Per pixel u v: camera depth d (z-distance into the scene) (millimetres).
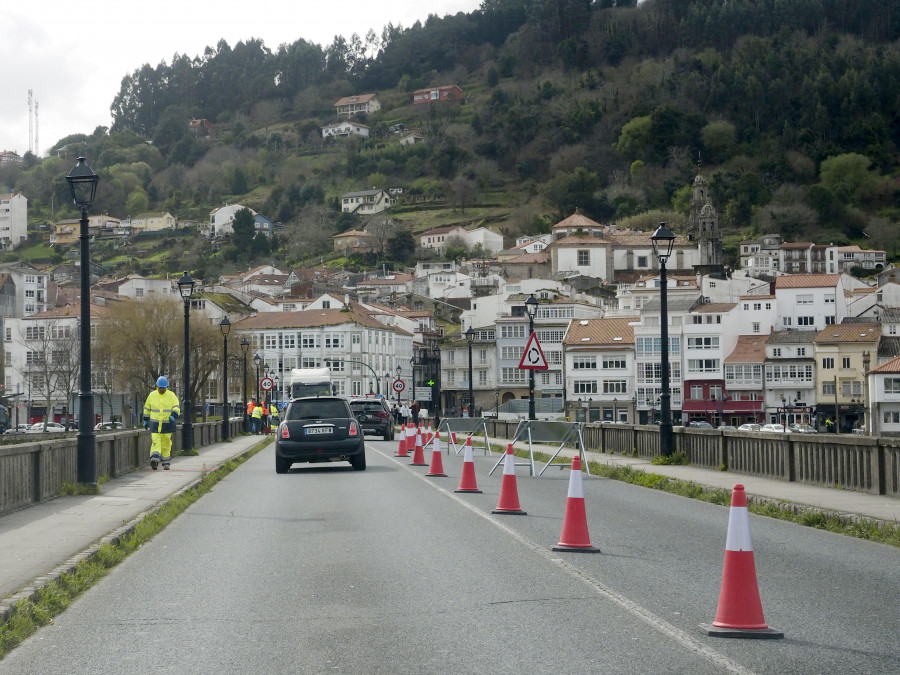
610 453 32719
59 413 117312
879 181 198375
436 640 7840
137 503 17469
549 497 19484
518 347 122688
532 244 177125
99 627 8602
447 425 36656
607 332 111562
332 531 14445
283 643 7891
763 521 15867
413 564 11414
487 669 6973
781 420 103500
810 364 103125
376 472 26859
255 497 20078
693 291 120938
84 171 19641
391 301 160875
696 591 9711
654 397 108125
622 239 160125
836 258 166250
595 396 110188
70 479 19625
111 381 97688
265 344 126062
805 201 190625
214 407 118125
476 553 12156
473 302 130500
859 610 8875
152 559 12289
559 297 125750
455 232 195125
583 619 8477
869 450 17562
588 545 12336
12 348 121375
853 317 111938
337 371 124125
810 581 10359
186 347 35094
